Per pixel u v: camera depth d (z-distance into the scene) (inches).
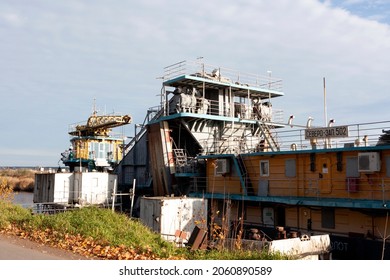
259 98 1685.5
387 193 876.6
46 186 1488.7
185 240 858.8
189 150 1510.8
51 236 574.9
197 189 1332.4
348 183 941.2
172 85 1455.5
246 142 1487.5
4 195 1090.7
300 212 1052.5
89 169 2006.6
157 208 925.8
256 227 1091.9
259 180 1161.4
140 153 1739.7
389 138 896.3
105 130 2191.2
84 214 684.1
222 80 1475.1
